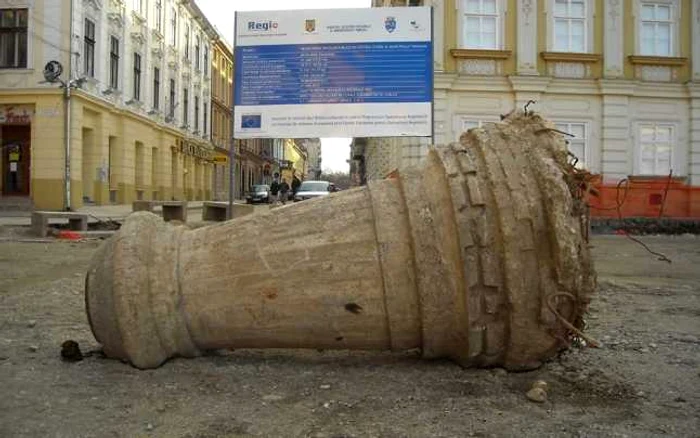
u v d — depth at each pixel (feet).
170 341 13.55
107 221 55.31
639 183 58.70
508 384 12.87
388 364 14.08
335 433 10.36
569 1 64.95
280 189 131.23
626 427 10.77
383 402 11.80
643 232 57.98
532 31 63.98
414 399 11.96
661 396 12.39
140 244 13.52
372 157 127.65
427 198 12.88
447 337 12.94
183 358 14.11
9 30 79.97
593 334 17.71
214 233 14.02
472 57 63.21
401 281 12.70
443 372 13.51
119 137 99.55
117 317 13.15
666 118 66.49
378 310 12.85
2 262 32.83
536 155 12.75
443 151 13.43
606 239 54.13
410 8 38.73
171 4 129.90
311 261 13.03
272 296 13.08
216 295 13.32
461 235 12.21
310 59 39.34
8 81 79.71
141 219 14.06
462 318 12.52
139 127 107.96
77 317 19.07
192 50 150.20
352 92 39.22
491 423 10.87
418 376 13.26
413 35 38.81
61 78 79.56
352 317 12.95
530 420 11.03
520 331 12.39
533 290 12.18
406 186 13.21
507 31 63.87
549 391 12.51
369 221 13.15
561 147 13.29
